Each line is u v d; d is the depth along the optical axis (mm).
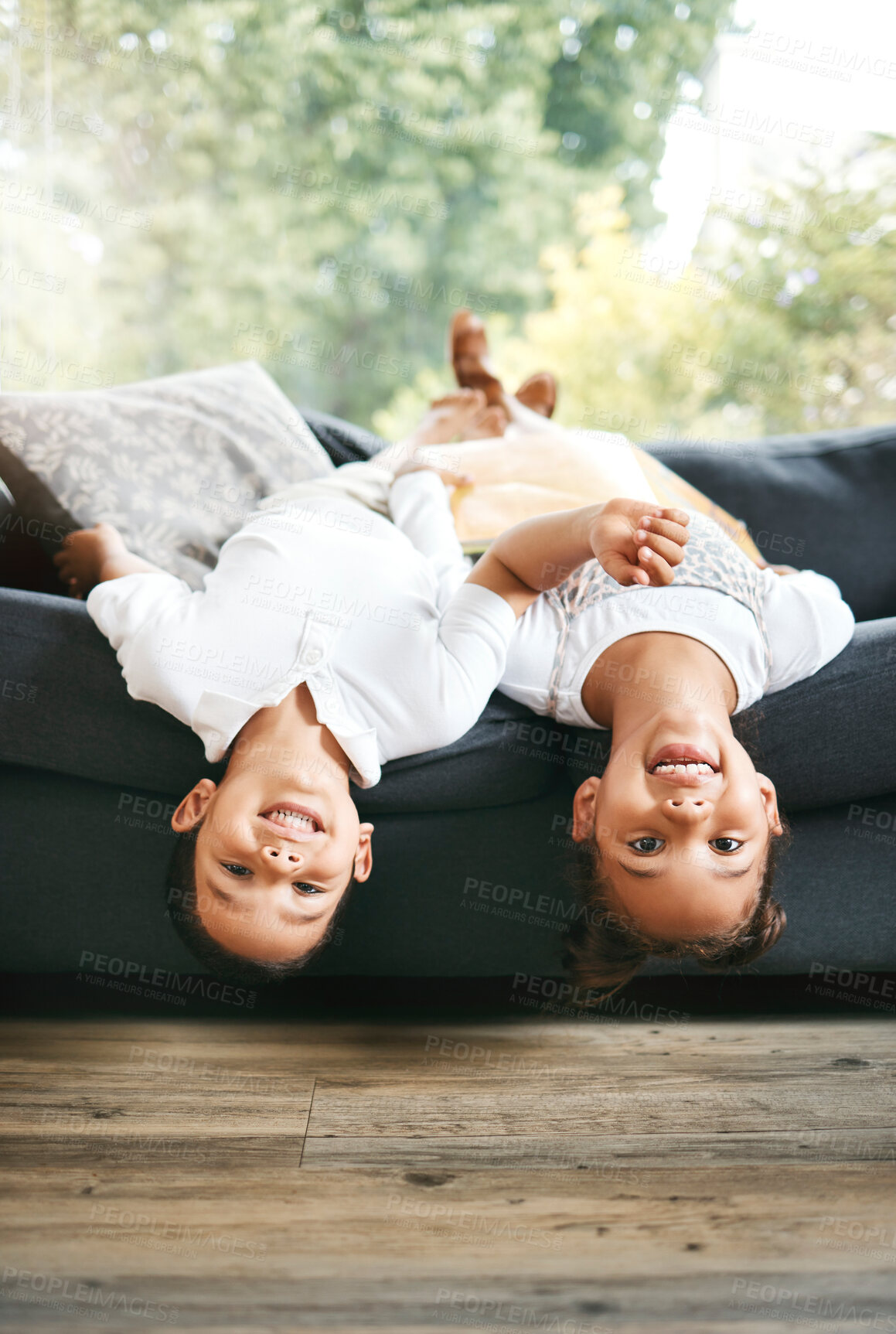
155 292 4609
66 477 1215
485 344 1660
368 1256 683
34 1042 1027
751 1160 803
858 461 1536
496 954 1083
